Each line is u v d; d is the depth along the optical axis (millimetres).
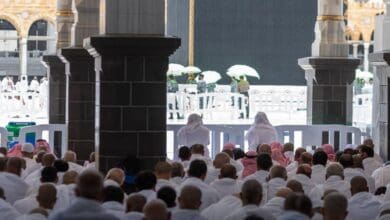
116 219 9133
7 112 49000
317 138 35062
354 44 60281
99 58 22562
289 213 13234
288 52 63125
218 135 34719
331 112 36844
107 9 22453
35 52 63219
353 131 35156
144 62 22547
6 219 15930
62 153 34875
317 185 19984
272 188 19203
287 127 34938
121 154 22703
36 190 19000
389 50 27344
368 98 47812
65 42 38719
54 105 39344
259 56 62875
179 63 61969
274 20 62938
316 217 15359
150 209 12484
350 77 36750
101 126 22672
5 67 62250
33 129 34500
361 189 17281
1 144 33938
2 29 62562
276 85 63031
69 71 33375
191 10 61906
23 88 49406
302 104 50250
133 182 20656
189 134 32438
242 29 62656
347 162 22484
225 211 16531
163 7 22656
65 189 17516
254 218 12508
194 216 14398
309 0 63156
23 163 23109
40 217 14398
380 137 28156
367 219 17016
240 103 50625
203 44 62250
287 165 26484
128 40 22234
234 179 19547
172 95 48406
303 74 63125
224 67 62500
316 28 37375
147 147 22719
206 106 48969
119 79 22516
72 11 38688
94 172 10422
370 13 60188
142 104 22641
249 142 33562
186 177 20062
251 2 62656
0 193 16562
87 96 33531
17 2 59750
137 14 22531
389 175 22562
